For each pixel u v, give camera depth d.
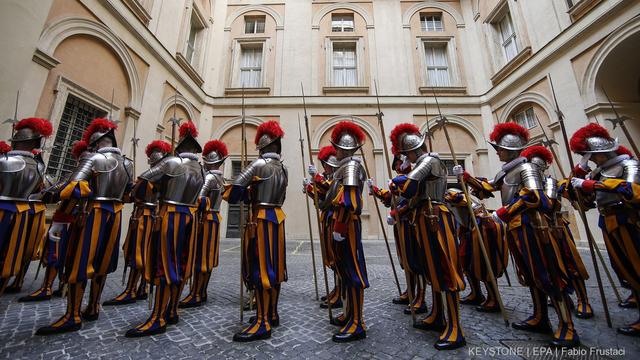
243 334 2.22
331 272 5.11
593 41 7.11
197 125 10.60
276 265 2.37
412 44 12.25
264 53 12.16
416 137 2.46
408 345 2.14
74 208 2.42
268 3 12.80
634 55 6.70
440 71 12.29
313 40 12.32
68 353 1.98
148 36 7.68
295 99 11.41
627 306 2.96
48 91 5.14
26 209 2.78
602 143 2.42
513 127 2.59
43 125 2.94
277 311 2.76
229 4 12.73
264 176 2.44
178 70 9.12
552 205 2.31
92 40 6.09
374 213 10.37
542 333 2.35
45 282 3.39
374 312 2.96
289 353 2.00
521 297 3.45
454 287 2.11
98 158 2.54
